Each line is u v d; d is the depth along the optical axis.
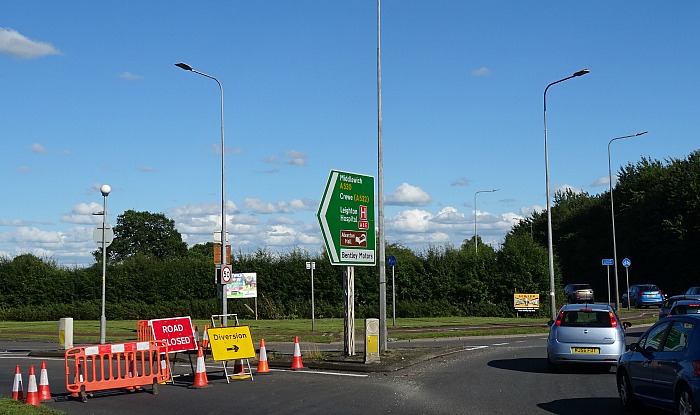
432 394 13.55
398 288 45.31
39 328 37.69
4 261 52.47
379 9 21.59
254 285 38.00
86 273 50.25
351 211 19.73
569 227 83.75
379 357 18.91
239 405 12.88
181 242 90.06
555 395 13.38
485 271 44.88
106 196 25.12
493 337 29.89
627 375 11.73
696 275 60.81
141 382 14.87
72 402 13.82
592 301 53.25
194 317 46.00
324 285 45.59
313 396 13.62
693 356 9.77
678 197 60.84
